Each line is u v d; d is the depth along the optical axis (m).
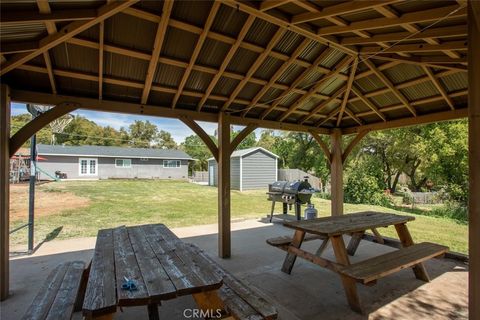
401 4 2.23
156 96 4.09
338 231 3.06
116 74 3.47
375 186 11.44
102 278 1.83
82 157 19.38
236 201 11.48
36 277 3.60
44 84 3.39
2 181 3.04
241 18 2.96
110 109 3.85
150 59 3.23
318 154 15.79
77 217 7.78
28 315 1.77
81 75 3.29
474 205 1.61
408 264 2.81
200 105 4.40
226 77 3.92
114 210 8.86
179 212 8.68
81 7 2.28
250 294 2.07
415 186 12.44
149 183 18.02
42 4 2.06
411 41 2.90
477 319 1.59
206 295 1.88
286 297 3.01
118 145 34.19
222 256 4.39
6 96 3.12
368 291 3.15
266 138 25.80
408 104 4.63
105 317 1.68
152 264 2.06
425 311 2.71
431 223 7.13
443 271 3.73
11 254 4.52
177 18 2.82
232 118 4.78
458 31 2.39
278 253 4.59
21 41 2.52
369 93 4.68
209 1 2.66
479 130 1.58
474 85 1.59
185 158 22.77
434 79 3.82
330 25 2.88
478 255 1.60
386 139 11.66
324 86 4.57
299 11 2.69
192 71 3.70
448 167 9.48
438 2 2.12
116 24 2.79
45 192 12.24
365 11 2.45
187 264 2.06
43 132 26.33
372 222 3.62
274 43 3.29
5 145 3.09
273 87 4.27
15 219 7.49
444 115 4.54
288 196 6.97
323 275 3.63
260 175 16.67
